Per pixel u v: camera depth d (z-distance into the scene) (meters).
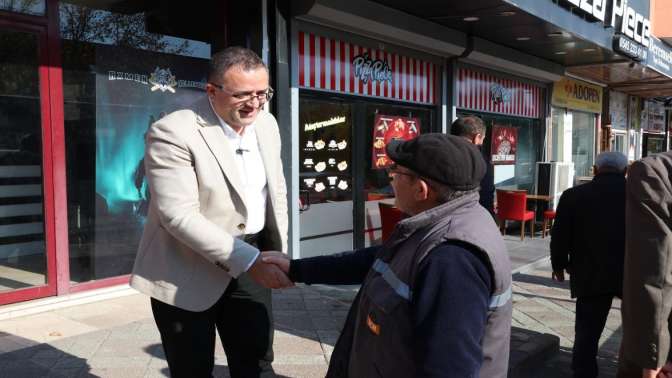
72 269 5.19
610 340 4.71
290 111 6.38
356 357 1.68
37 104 4.91
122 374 3.52
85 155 5.24
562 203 3.64
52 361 3.71
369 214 7.82
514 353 3.88
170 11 5.79
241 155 2.44
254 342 2.58
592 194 3.52
